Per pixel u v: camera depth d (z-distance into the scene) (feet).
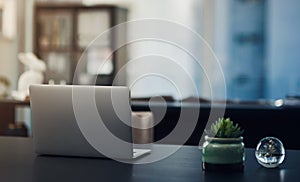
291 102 13.85
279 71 21.97
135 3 22.77
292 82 21.81
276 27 21.90
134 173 5.17
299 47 21.67
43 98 5.97
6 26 21.81
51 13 22.00
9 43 22.21
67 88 5.84
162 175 5.08
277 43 21.93
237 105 11.66
